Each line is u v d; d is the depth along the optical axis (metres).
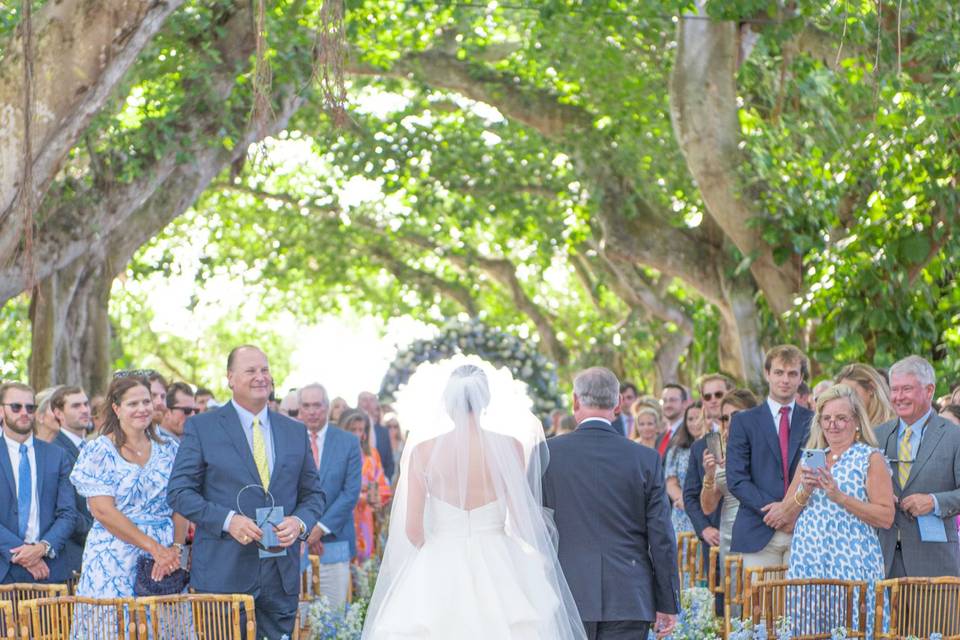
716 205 17.00
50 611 6.90
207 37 15.88
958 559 8.30
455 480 6.62
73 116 9.41
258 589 7.86
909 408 8.36
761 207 16.81
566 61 19.09
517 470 6.71
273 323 40.00
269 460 8.09
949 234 14.59
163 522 8.15
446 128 24.94
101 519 7.89
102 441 8.03
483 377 6.78
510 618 6.52
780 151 17.03
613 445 7.14
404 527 6.70
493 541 6.64
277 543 7.79
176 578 7.89
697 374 28.62
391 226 30.52
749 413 9.44
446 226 28.83
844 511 7.91
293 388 12.68
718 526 10.38
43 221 14.84
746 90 18.27
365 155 23.67
